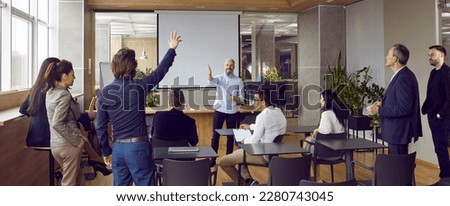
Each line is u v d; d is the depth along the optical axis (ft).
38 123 13.14
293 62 53.47
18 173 13.91
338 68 27.43
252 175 18.57
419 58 21.50
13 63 19.10
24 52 21.36
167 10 29.19
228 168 15.23
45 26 25.40
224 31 29.91
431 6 20.43
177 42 11.57
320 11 28.35
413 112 12.52
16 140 13.76
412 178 11.48
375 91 25.25
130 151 10.21
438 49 16.20
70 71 12.51
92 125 17.94
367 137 26.91
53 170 14.33
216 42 29.86
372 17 26.11
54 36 26.43
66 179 12.64
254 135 14.29
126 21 42.06
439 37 20.04
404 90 12.23
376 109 13.14
